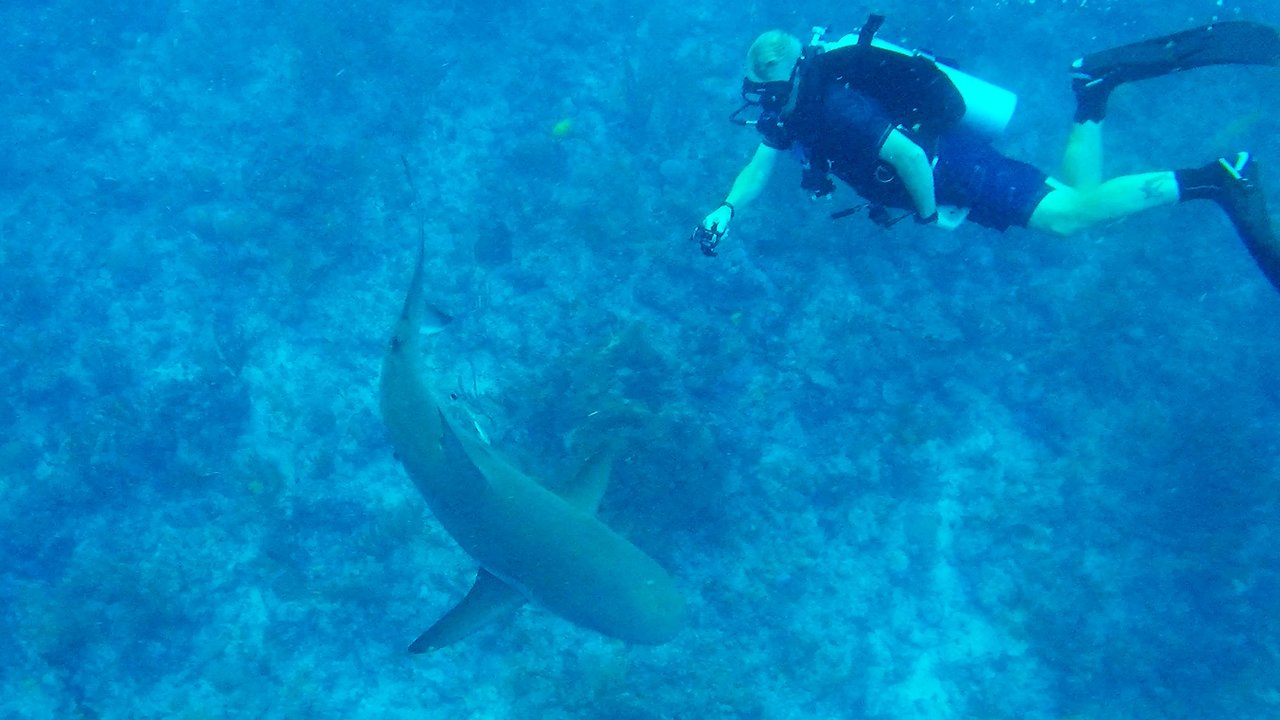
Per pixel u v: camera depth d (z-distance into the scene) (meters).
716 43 10.21
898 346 8.14
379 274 9.11
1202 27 3.66
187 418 8.61
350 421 8.44
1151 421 7.84
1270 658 7.09
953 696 7.51
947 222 3.74
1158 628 7.38
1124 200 3.44
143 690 8.00
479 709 7.45
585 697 6.96
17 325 9.80
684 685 7.03
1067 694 7.36
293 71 10.67
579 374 7.51
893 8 10.07
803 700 7.27
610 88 10.12
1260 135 8.89
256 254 9.39
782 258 8.40
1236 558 7.43
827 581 7.62
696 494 7.13
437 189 9.61
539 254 8.78
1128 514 7.78
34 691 8.09
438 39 10.70
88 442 8.70
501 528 3.73
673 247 8.44
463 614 4.23
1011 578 7.73
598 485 4.57
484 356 8.41
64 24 12.02
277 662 7.87
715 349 7.98
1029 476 8.03
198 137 10.82
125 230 10.34
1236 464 7.57
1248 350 8.04
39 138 11.19
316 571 7.87
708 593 7.40
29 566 8.57
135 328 9.56
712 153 8.95
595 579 3.61
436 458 3.69
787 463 7.71
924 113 3.51
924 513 7.89
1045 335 8.28
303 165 9.62
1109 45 9.84
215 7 11.70
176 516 8.52
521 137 9.92
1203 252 8.45
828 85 3.44
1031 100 9.64
